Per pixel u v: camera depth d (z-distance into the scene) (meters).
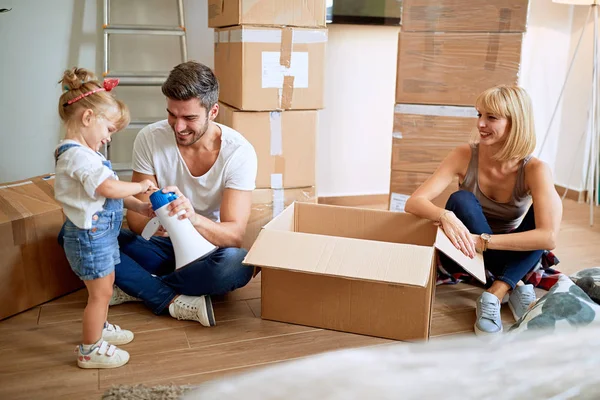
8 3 2.63
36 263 1.91
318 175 3.25
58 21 2.71
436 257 1.85
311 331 1.77
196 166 1.86
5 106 2.75
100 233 1.50
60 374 1.51
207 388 0.41
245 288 2.11
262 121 2.33
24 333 1.74
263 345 1.68
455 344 0.47
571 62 3.15
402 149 2.68
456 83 2.54
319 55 2.34
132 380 1.49
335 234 2.09
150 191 1.66
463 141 2.59
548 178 1.85
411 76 2.59
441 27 2.50
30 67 2.73
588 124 3.31
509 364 0.44
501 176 1.95
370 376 0.42
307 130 2.40
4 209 1.84
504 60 2.46
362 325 1.74
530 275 1.99
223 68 2.53
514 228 2.05
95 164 1.46
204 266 1.77
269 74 2.29
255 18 2.22
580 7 3.33
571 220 3.05
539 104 3.50
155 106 2.92
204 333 1.75
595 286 1.75
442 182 2.01
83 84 1.47
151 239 1.95
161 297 1.83
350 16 3.00
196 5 2.84
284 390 0.40
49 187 2.06
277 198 2.43
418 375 0.42
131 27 2.61
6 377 1.49
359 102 3.21
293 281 1.77
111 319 1.83
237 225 1.81
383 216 2.03
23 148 2.83
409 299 1.67
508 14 2.42
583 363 0.43
